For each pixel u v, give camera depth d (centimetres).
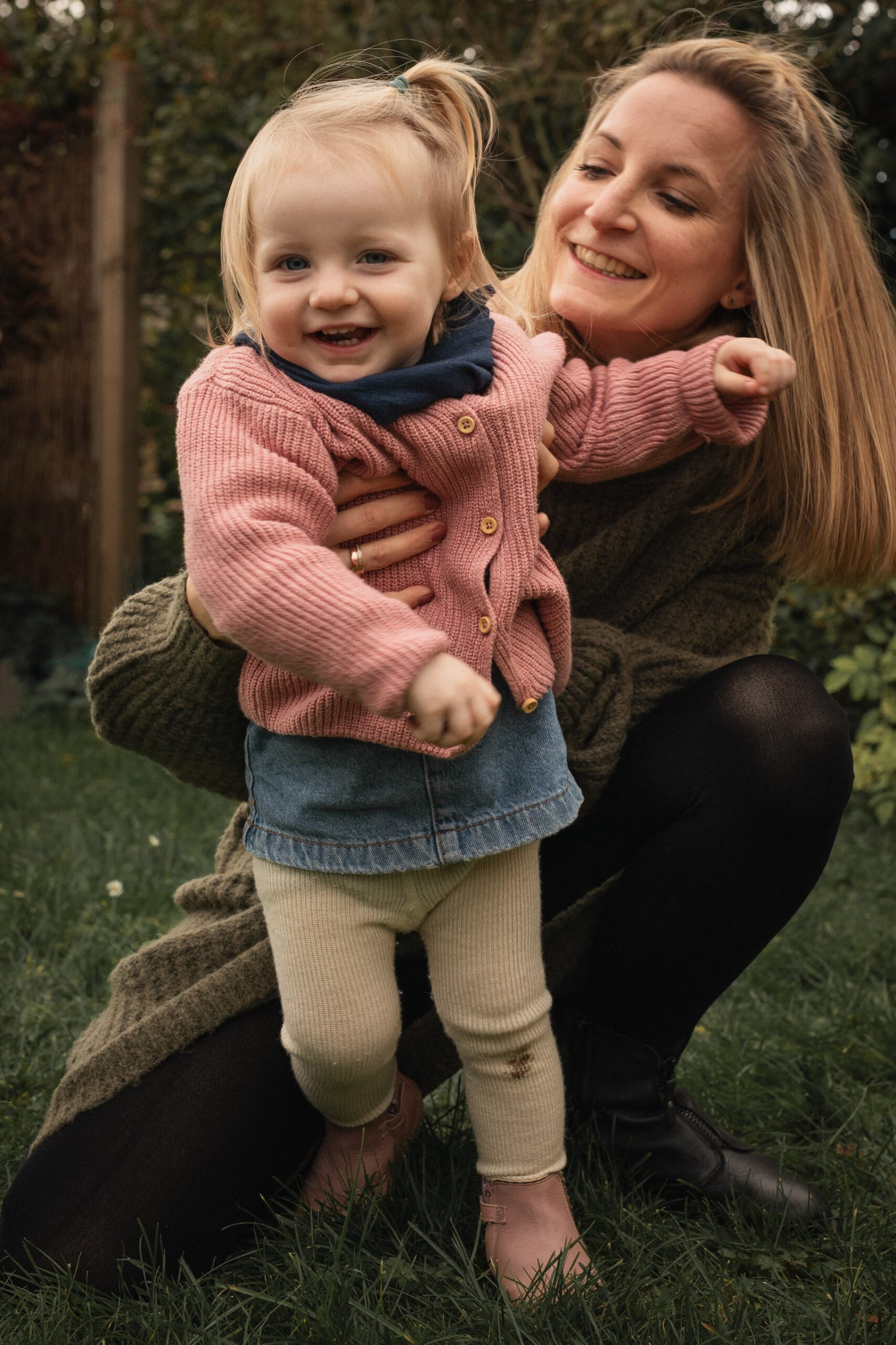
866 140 490
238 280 161
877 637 388
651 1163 184
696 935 176
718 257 184
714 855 173
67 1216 163
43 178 634
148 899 311
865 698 468
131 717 174
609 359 193
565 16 499
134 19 604
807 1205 179
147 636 172
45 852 348
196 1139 166
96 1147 166
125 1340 152
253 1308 159
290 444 148
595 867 190
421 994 187
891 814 379
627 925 178
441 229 159
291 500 144
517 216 523
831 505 186
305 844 157
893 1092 225
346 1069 158
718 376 168
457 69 171
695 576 194
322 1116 179
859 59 493
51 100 634
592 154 185
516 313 184
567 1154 189
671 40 242
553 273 195
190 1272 158
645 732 186
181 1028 171
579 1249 162
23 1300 157
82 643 620
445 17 535
